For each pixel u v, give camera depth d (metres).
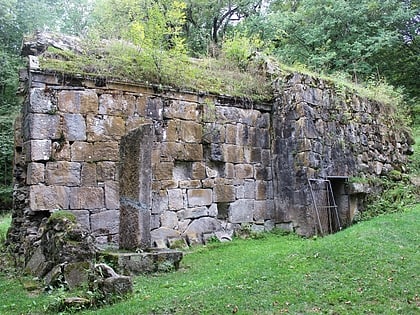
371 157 11.91
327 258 6.28
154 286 5.84
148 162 7.04
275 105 10.76
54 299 5.16
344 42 18.11
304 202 9.91
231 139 10.05
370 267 5.84
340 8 17.92
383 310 4.63
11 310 5.12
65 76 8.06
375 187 11.43
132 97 8.77
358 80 16.42
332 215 10.35
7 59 20.28
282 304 4.85
